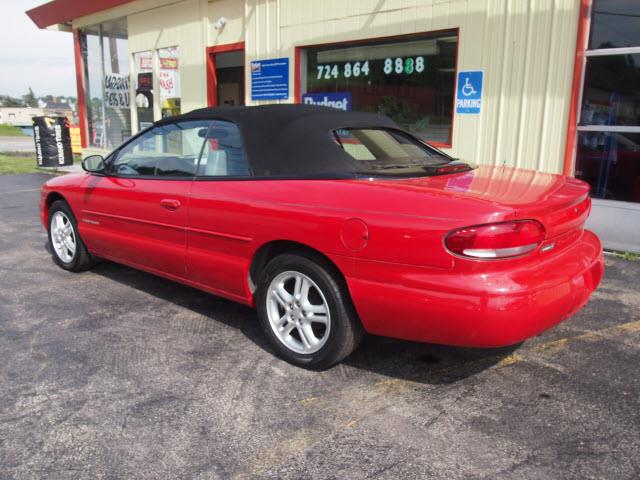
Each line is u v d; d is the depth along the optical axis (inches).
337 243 115.2
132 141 175.0
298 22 334.3
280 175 131.5
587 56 225.9
